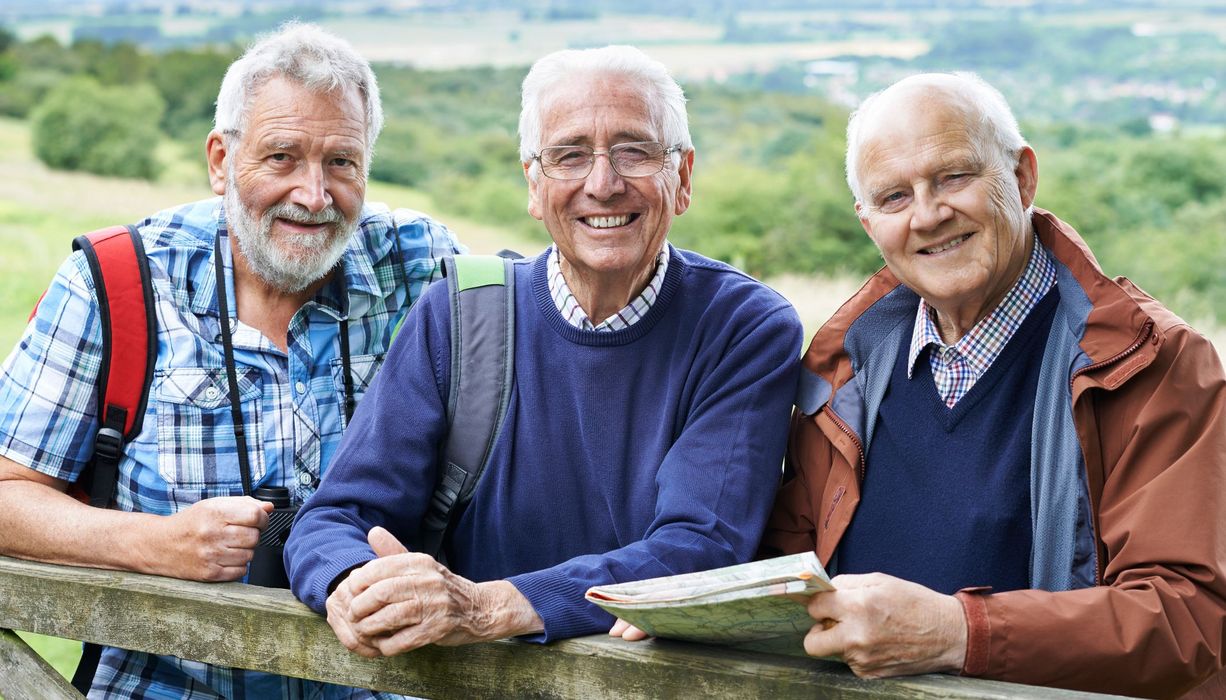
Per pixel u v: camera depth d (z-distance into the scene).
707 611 1.68
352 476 2.28
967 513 2.09
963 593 1.79
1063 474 2.01
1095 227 34.22
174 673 2.52
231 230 2.59
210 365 2.53
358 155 2.58
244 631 2.08
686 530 2.09
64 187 41.44
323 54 2.55
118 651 2.54
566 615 1.91
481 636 1.89
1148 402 1.93
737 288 2.35
